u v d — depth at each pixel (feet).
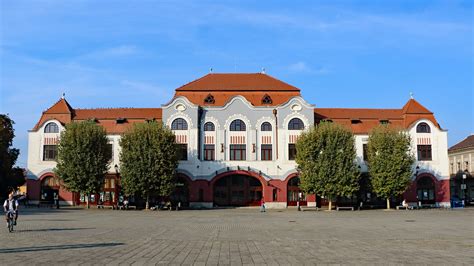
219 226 123.13
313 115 254.06
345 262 58.70
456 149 331.77
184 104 253.03
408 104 269.64
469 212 200.64
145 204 246.27
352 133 236.84
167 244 79.10
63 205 250.57
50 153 253.85
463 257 62.49
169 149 227.20
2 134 254.47
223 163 250.16
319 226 122.62
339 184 223.92
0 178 255.29
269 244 79.20
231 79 269.44
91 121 239.09
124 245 77.05
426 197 256.32
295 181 250.98
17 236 91.35
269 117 255.50
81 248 72.59
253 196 251.60
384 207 251.80
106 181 250.98
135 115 264.72
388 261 59.26
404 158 231.71
